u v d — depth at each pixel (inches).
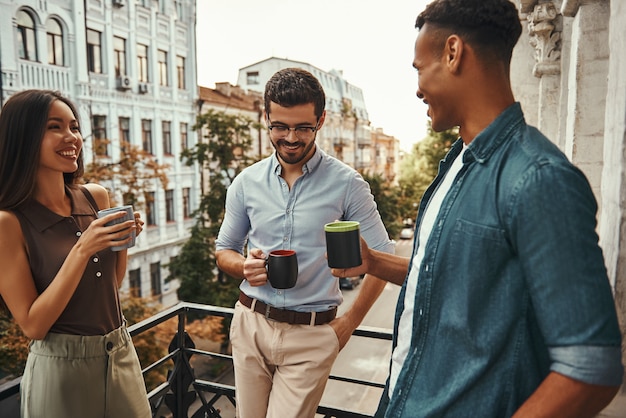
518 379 32.9
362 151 2095.2
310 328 63.5
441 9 34.3
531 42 128.2
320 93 60.1
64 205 59.4
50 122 54.5
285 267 57.8
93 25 557.9
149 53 650.8
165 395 87.5
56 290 51.1
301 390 63.2
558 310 27.6
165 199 676.1
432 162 870.4
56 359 54.9
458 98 35.1
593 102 71.9
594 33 70.0
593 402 27.3
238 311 68.6
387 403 47.8
